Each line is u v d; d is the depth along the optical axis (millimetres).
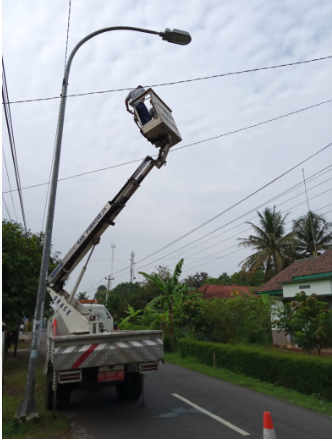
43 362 14453
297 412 7074
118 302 35906
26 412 6184
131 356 6633
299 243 29375
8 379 10398
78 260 8023
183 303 17625
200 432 5805
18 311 11961
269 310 15703
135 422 6355
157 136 7824
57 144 7391
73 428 6012
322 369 8273
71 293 7953
